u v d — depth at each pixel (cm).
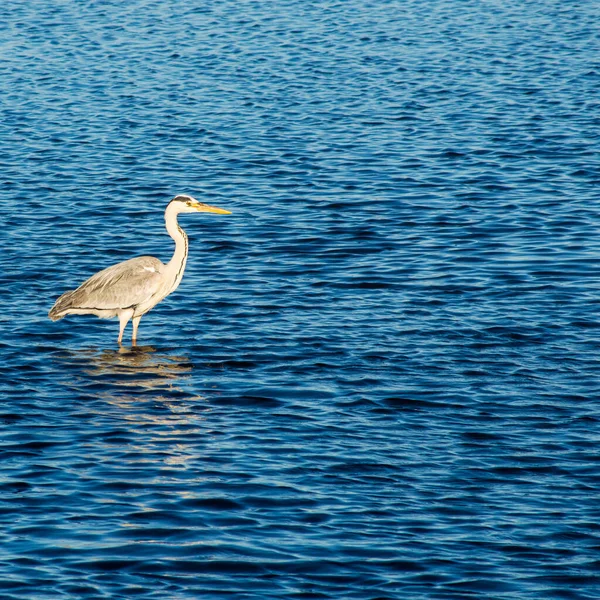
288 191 2709
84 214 2527
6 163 2930
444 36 4741
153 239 2366
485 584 1118
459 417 1516
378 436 1459
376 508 1270
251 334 1831
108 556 1156
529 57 4303
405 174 2838
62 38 4638
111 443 1428
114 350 1767
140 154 3036
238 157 3008
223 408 1545
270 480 1332
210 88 3803
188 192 2706
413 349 1762
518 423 1498
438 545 1191
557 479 1345
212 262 2217
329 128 3303
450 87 3812
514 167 2886
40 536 1192
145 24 4966
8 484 1309
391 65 4166
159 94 3712
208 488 1308
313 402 1566
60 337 1822
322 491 1308
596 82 3850
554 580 1127
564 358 1722
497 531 1223
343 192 2692
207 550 1171
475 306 1952
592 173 2816
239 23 4994
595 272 2112
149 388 1611
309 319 1898
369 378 1650
